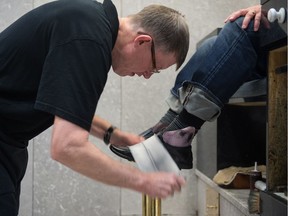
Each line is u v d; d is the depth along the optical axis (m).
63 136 0.86
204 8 2.17
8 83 1.00
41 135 2.14
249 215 1.22
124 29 1.04
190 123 1.23
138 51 1.03
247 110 1.77
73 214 2.16
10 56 1.00
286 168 1.01
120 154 1.29
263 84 1.21
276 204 0.93
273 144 1.02
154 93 2.16
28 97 1.01
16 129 1.04
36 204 2.15
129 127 2.17
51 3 1.01
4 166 1.04
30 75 0.99
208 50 1.33
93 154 0.87
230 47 1.20
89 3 0.97
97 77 0.90
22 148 1.10
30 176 2.14
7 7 2.14
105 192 2.16
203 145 1.97
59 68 0.88
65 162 0.88
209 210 1.83
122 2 2.15
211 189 1.83
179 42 1.05
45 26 0.96
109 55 0.94
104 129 1.33
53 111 0.87
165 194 0.88
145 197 1.20
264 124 1.77
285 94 1.01
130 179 0.88
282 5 0.90
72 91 0.87
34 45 0.98
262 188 1.15
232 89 1.20
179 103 1.34
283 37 0.90
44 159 2.14
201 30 2.17
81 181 2.15
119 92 2.16
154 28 1.02
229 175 1.61
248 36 1.19
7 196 1.03
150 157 1.06
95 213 2.16
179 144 1.22
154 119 2.17
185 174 2.17
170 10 1.08
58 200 2.15
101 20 0.94
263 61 1.23
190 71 1.39
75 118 0.87
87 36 0.90
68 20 0.92
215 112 1.21
